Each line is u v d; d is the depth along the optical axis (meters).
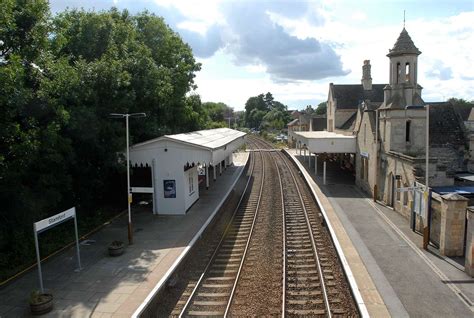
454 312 11.55
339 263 15.91
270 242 19.12
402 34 25.03
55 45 17.03
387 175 24.66
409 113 24.25
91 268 15.13
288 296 13.33
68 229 19.67
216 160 25.88
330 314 11.69
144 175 26.34
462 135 27.94
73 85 17.08
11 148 13.77
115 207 24.61
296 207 26.45
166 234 19.11
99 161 21.09
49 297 12.05
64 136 18.09
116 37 24.48
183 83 32.75
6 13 13.20
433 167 21.70
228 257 17.28
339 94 48.34
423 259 15.59
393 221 21.03
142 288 13.27
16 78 12.66
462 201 15.62
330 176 36.72
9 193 14.55
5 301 12.62
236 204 27.52
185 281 14.69
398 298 12.38
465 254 14.54
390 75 25.31
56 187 18.05
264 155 60.19
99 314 11.62
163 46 31.97
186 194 23.39
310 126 60.81
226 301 13.02
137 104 24.11
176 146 22.19
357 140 31.83
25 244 16.14
